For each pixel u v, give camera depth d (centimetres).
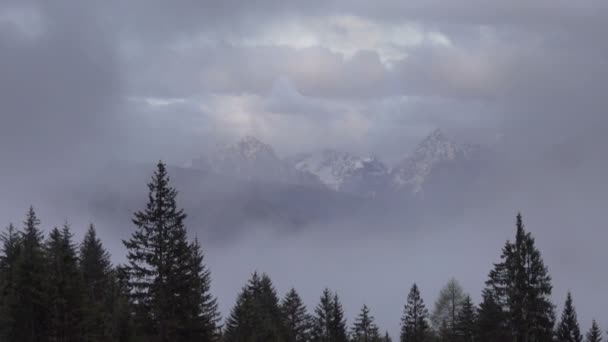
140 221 4078
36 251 4522
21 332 4269
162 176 4119
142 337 4300
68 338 4228
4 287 4559
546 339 5600
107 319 4841
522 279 5619
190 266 4209
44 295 4241
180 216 4122
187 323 4247
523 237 5656
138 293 4125
